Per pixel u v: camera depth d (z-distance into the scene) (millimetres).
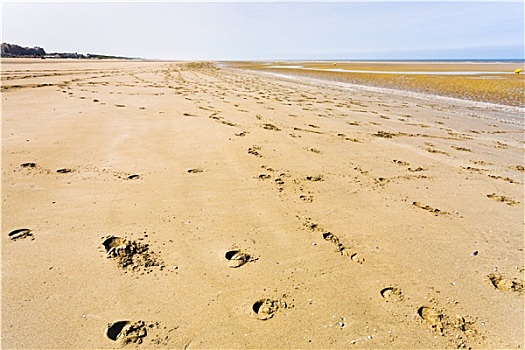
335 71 35562
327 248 3146
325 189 4422
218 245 3074
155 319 2223
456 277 2840
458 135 7879
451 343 2188
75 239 3002
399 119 9523
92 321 2178
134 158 4996
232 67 47531
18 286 2426
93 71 23750
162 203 3738
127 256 2822
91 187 3998
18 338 2039
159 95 11656
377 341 2164
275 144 6191
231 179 4504
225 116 8352
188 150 5492
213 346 2061
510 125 9281
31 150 5035
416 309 2459
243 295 2486
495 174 5355
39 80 14156
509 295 2660
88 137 5848
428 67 45562
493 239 3451
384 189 4543
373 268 2895
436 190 4609
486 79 22734
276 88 17062
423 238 3404
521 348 2188
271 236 3277
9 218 3270
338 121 8742
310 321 2297
